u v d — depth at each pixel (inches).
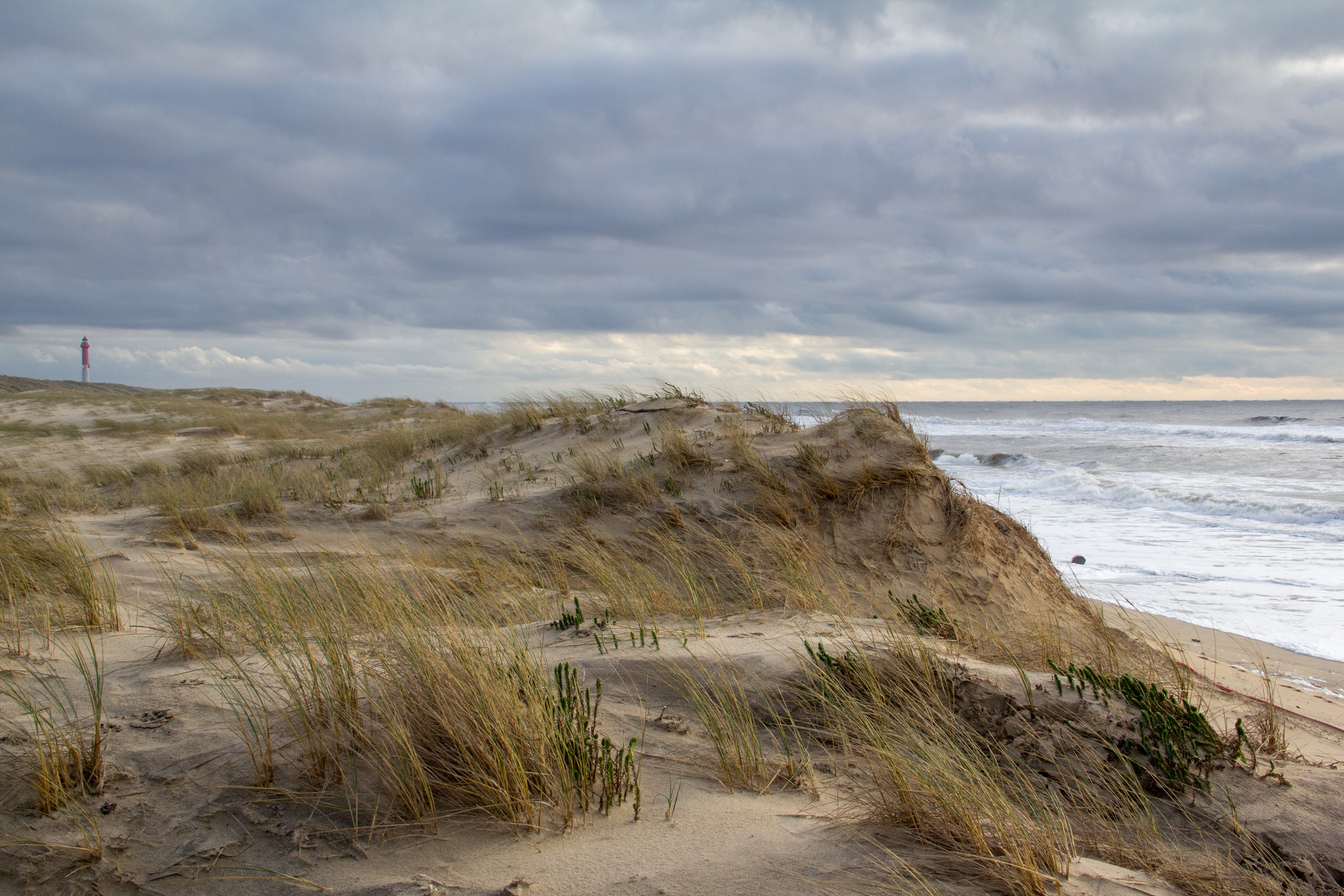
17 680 124.6
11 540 200.7
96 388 2319.1
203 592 184.5
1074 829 106.9
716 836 94.5
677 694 141.1
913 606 198.7
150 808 93.5
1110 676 148.1
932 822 96.6
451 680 110.3
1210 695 184.1
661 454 322.0
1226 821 112.6
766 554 252.4
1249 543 477.4
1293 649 272.1
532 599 205.5
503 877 83.9
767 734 129.8
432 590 193.2
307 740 106.6
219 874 84.0
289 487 366.0
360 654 130.4
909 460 292.2
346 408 1032.8
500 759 99.5
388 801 98.4
